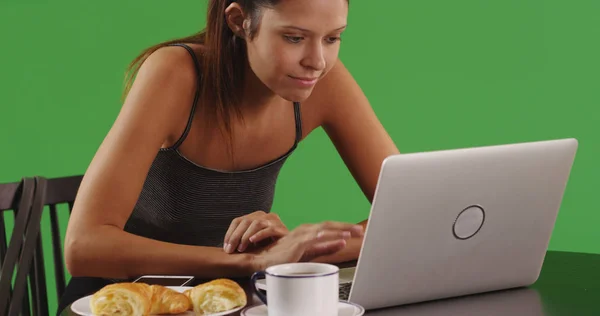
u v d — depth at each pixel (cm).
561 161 109
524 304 107
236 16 143
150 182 164
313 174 298
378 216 98
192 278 126
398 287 105
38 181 155
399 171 97
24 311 159
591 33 287
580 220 293
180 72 152
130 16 291
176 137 155
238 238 131
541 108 291
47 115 293
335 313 95
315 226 127
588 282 119
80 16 290
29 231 149
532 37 289
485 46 291
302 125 170
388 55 294
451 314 103
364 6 293
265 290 115
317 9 129
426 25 291
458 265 108
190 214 164
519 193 107
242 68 153
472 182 103
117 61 292
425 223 101
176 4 291
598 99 288
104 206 137
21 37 290
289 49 133
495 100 292
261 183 169
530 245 112
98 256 132
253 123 160
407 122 296
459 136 295
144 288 105
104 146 144
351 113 172
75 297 127
